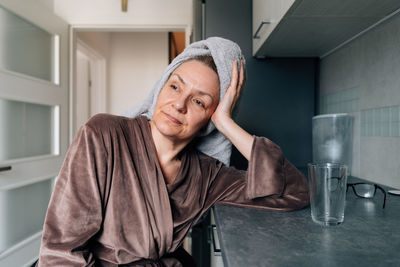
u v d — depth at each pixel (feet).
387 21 3.22
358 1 2.72
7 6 5.08
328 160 3.96
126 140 2.20
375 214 2.17
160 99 2.28
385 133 3.29
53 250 1.78
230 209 2.36
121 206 2.06
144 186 2.17
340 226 1.90
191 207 2.42
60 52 6.90
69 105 7.31
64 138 7.00
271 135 4.99
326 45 4.28
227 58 2.43
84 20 7.38
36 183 6.13
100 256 2.09
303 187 2.51
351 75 4.03
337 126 3.91
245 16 4.92
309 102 5.03
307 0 2.71
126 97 10.73
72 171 1.94
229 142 2.91
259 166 2.42
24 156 5.76
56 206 1.91
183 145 2.41
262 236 1.71
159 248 2.18
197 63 2.31
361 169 3.83
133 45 10.78
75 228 1.88
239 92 2.67
